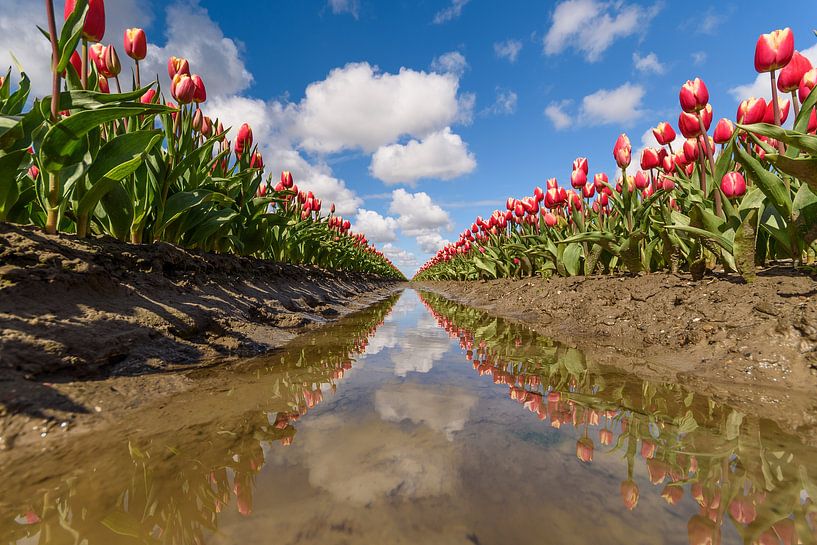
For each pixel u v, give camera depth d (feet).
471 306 20.06
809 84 7.69
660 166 12.15
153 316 6.53
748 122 8.39
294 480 2.66
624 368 6.23
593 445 3.27
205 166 10.53
